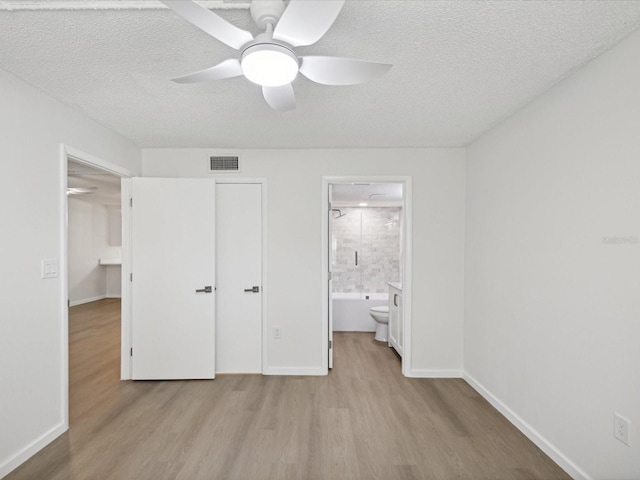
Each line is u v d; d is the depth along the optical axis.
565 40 1.72
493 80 2.14
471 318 3.34
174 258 3.41
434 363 3.54
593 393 1.87
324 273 3.59
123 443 2.31
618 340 1.72
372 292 6.61
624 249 1.69
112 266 8.27
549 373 2.21
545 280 2.26
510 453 2.22
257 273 3.61
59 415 2.39
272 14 1.43
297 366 3.59
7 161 2.03
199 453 2.21
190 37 1.71
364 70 1.62
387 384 3.33
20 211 2.11
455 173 3.54
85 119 2.70
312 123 2.88
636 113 1.63
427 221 3.54
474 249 3.29
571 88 2.05
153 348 3.39
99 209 8.07
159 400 2.96
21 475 1.99
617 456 1.72
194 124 2.90
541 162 2.32
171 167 3.57
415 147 3.53
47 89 2.24
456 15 1.55
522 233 2.52
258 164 3.59
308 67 1.60
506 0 1.45
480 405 2.89
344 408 2.82
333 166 3.58
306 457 2.17
